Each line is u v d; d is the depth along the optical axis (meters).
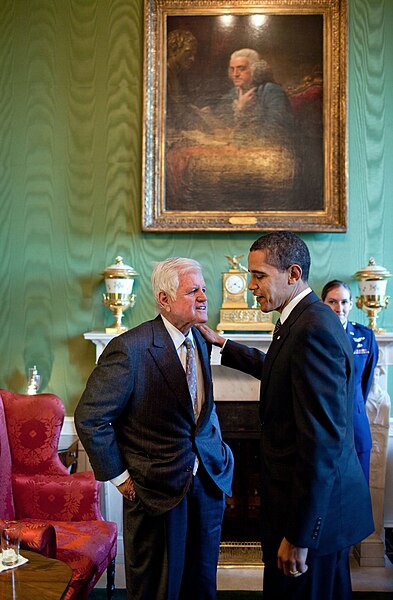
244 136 3.74
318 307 1.82
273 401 1.83
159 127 3.74
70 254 3.77
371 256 3.76
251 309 3.59
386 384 3.49
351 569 3.36
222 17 3.75
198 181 3.73
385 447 3.47
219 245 3.77
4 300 3.77
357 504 1.82
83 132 3.78
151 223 3.72
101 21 3.79
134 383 1.95
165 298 2.01
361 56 3.78
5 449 2.76
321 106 3.72
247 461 3.65
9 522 1.95
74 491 2.80
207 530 2.05
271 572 1.83
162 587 1.92
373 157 3.77
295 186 3.72
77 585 2.22
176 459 1.95
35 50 3.79
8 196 3.78
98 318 3.76
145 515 1.96
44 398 2.93
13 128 3.79
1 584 1.78
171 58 3.75
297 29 3.73
